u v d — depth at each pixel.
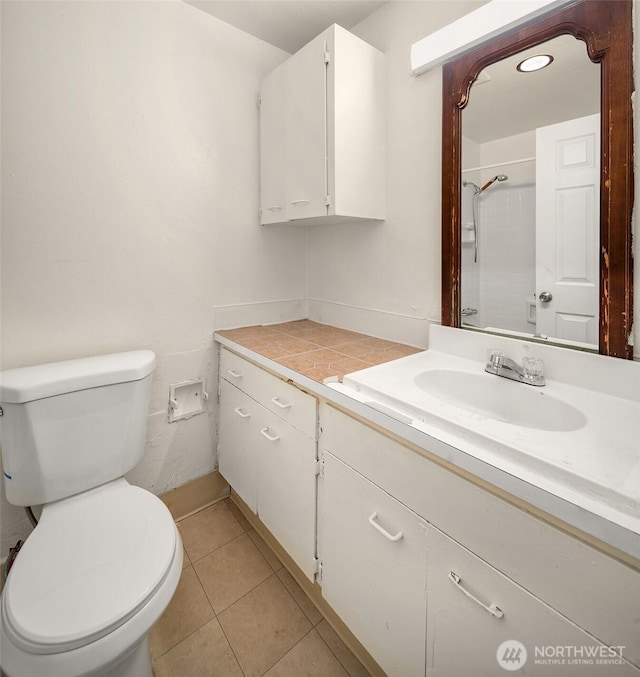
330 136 1.36
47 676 0.70
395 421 0.84
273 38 1.75
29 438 1.09
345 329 1.82
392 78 1.47
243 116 1.74
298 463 1.21
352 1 1.48
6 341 1.24
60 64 1.26
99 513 1.06
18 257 1.24
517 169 1.10
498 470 0.64
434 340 1.36
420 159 1.40
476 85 1.18
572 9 0.95
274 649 1.13
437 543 0.78
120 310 1.47
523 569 0.63
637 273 0.90
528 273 1.10
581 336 1.00
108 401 1.22
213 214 1.69
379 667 1.03
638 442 0.70
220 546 1.54
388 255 1.56
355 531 1.00
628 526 0.50
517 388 1.03
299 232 2.00
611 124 0.90
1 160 1.18
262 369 1.39
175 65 1.52
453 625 0.76
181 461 1.72
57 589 0.81
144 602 0.81
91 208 1.36
